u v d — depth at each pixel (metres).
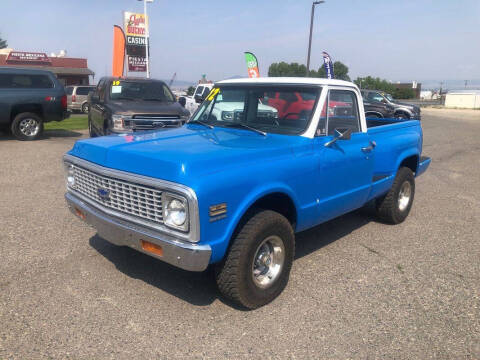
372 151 5.09
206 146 3.80
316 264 4.81
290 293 4.13
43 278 4.24
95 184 3.91
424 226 6.23
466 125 23.94
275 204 4.16
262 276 3.90
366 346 3.34
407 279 4.51
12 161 9.81
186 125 5.20
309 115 4.30
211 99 5.20
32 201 6.71
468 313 3.86
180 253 3.22
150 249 3.45
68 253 4.83
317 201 4.33
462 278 4.57
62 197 6.96
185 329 3.48
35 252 4.83
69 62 40.97
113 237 3.72
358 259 4.98
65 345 3.23
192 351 3.21
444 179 9.49
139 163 3.48
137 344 3.27
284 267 3.98
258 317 3.70
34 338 3.29
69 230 5.52
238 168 3.48
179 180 3.18
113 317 3.61
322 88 4.37
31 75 13.02
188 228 3.19
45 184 7.77
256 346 3.30
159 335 3.39
